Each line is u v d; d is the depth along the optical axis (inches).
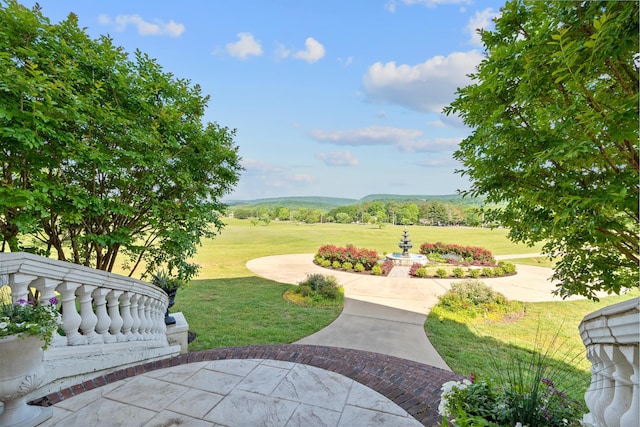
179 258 202.1
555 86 76.4
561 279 118.3
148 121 182.4
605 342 61.7
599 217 75.1
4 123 121.3
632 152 74.9
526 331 266.4
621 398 59.1
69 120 144.1
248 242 1127.6
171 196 200.2
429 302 352.8
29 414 90.7
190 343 219.3
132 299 147.3
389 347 223.5
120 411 99.3
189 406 103.6
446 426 69.4
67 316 113.1
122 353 133.0
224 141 217.8
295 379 124.2
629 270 103.5
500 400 76.5
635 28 56.4
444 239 1306.6
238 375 126.9
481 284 353.4
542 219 91.7
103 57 159.8
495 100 92.1
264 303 332.8
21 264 92.7
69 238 189.2
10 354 79.4
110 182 181.0
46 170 165.2
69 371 110.8
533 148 81.0
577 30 67.2
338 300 348.5
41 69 140.7
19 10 132.7
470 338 246.4
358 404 107.4
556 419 70.1
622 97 71.1
